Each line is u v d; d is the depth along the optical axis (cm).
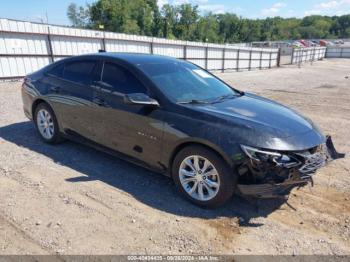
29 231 295
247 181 320
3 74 1410
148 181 406
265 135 317
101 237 291
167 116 357
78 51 1748
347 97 1318
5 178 396
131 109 386
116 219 320
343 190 404
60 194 363
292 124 354
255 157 307
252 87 1639
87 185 388
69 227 303
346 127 753
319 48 6119
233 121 331
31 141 534
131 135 392
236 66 3400
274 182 308
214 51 2994
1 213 320
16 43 1440
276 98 1241
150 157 381
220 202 336
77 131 466
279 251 285
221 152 318
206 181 340
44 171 420
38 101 518
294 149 315
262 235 306
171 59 478
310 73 3005
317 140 344
